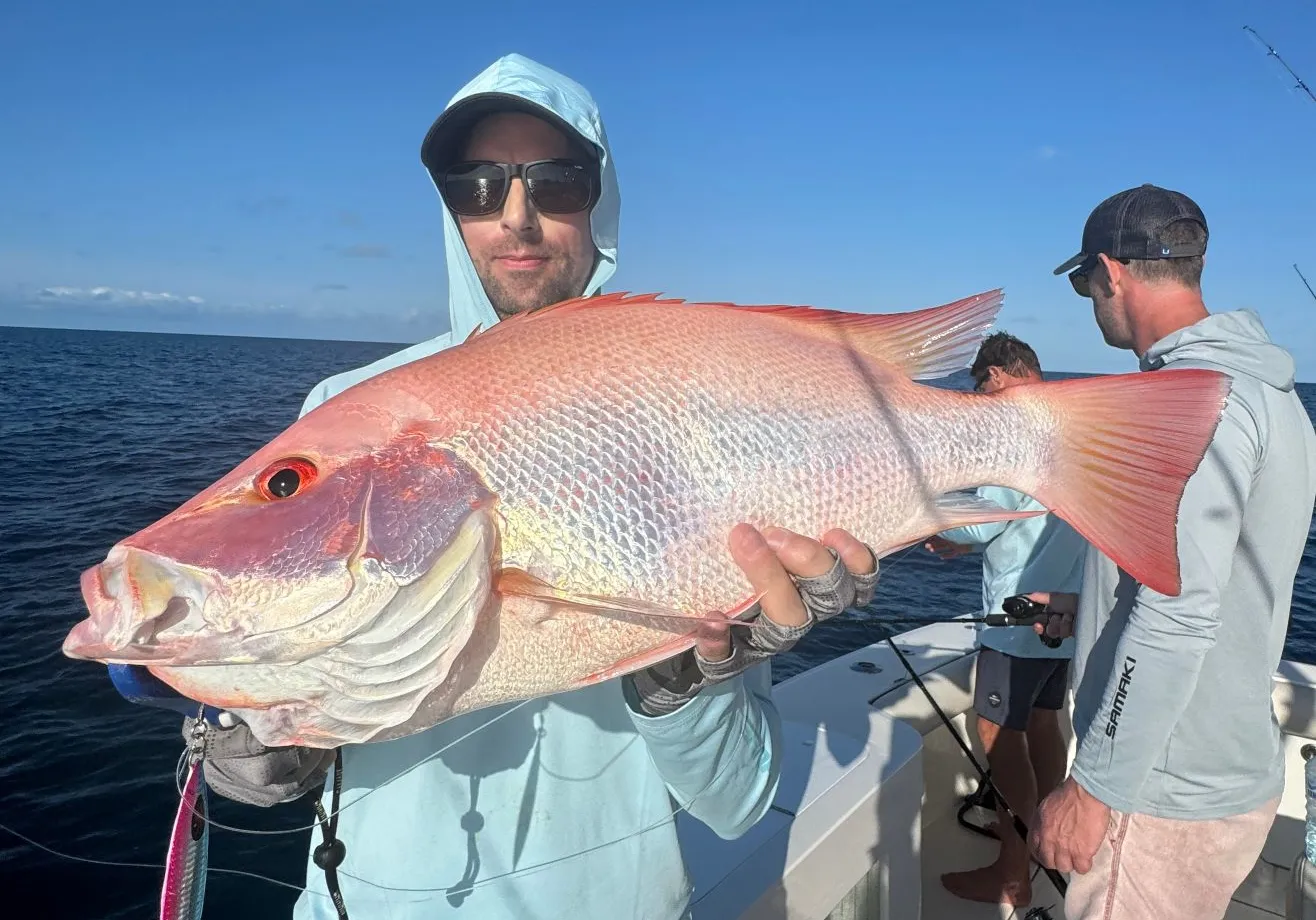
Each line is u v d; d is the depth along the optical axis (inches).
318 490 50.0
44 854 160.1
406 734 49.6
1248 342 89.1
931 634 175.3
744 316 62.7
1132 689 85.3
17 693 220.2
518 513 52.1
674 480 54.5
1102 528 65.0
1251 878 138.6
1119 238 103.1
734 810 59.8
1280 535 87.6
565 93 67.1
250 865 159.2
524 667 51.2
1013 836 136.0
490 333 57.9
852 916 94.3
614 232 74.9
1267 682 90.3
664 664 51.9
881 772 97.7
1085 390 67.4
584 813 54.9
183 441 740.0
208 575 46.9
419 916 52.0
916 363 67.6
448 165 66.7
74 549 369.7
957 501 64.6
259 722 47.5
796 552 50.3
